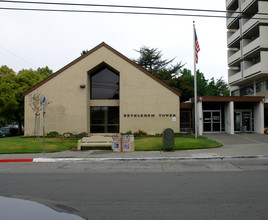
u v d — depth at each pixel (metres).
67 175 7.85
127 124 19.06
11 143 15.47
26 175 7.90
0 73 28.38
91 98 20.44
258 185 6.18
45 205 2.44
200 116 19.62
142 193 5.59
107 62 19.38
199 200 5.00
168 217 4.09
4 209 2.19
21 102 30.05
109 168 9.16
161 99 19.17
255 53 25.77
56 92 19.17
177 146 13.63
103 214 4.26
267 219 3.97
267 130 19.83
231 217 4.06
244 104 21.53
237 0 30.36
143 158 10.98
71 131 18.95
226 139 16.88
